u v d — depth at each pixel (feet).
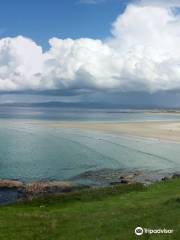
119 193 119.03
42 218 84.99
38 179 167.22
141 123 518.37
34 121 603.67
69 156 234.99
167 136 340.59
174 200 89.92
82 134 368.27
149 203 97.96
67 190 140.15
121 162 213.25
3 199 127.75
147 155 238.07
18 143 304.71
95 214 86.84
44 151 257.75
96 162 213.05
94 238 66.59
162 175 176.86
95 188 130.00
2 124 520.83
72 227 75.20
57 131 404.77
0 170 188.96
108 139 323.57
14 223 80.64
